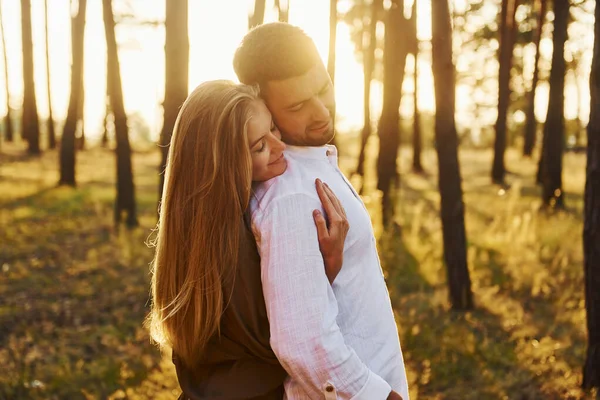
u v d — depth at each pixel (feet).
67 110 55.67
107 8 37.83
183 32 22.22
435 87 20.59
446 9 19.89
